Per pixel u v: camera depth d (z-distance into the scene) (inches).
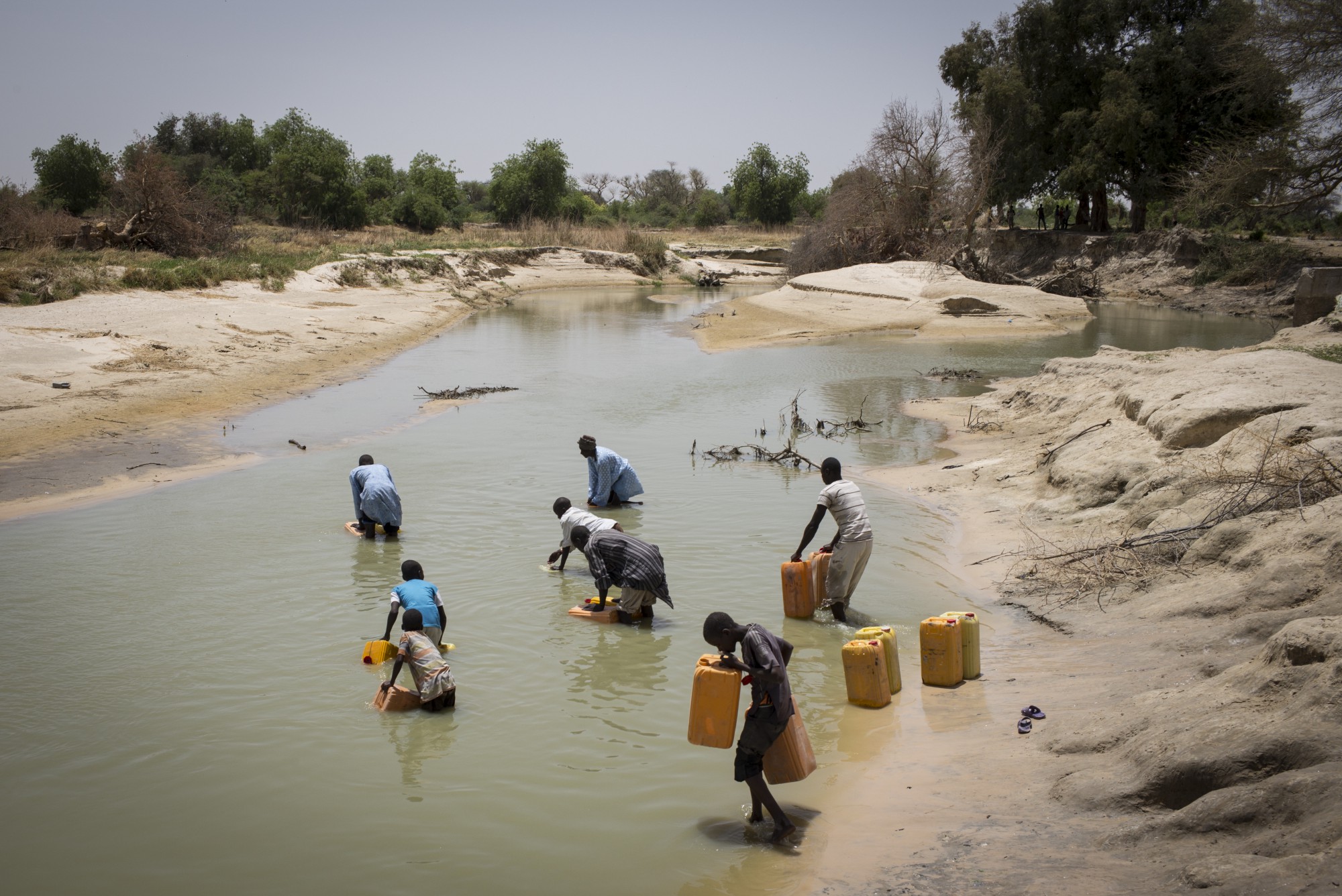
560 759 267.4
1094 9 2033.7
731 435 715.4
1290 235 2118.6
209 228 1633.9
